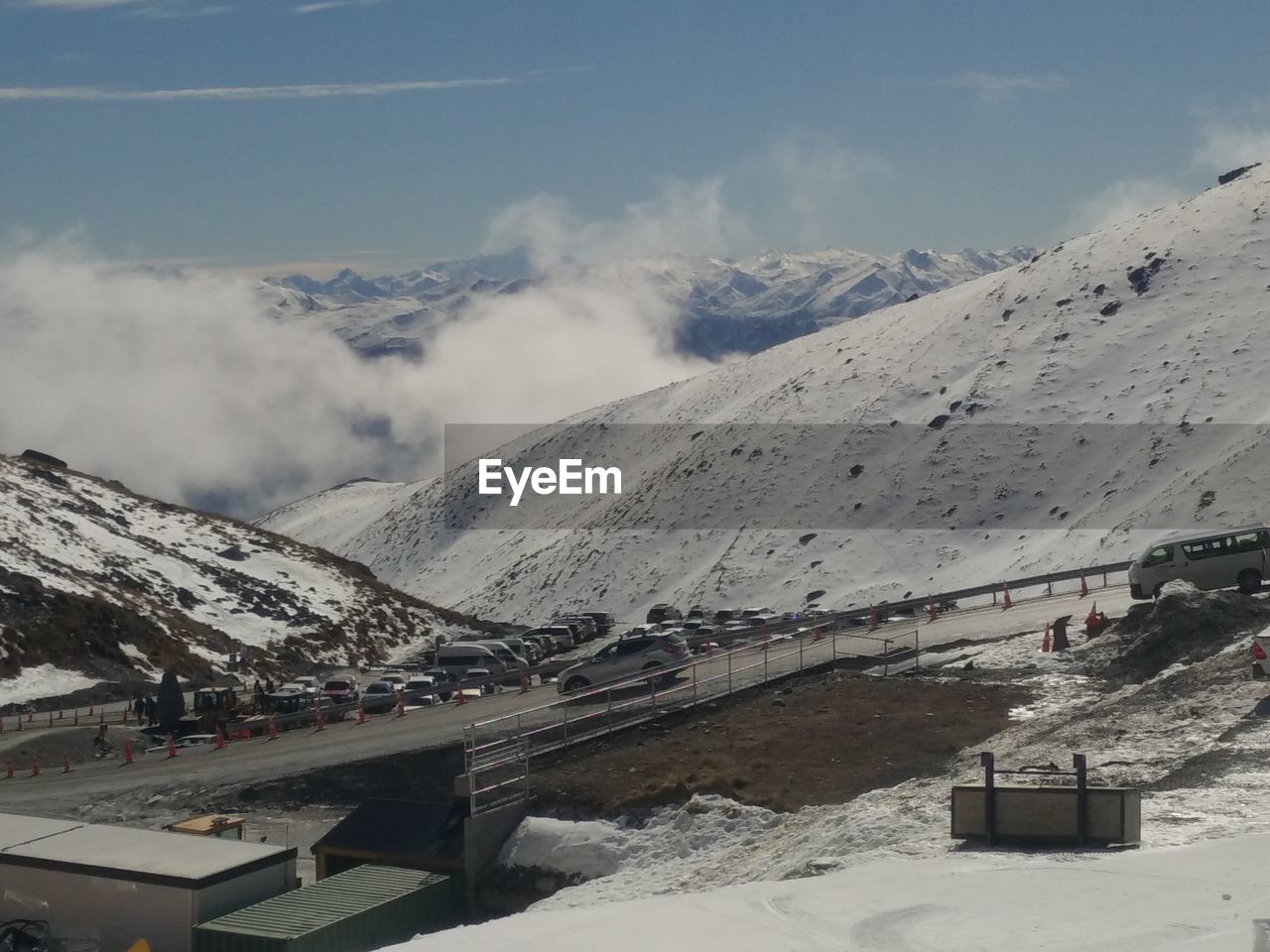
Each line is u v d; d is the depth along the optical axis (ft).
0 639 189.67
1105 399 405.80
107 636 205.16
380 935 69.26
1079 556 314.76
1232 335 409.69
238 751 128.16
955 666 120.67
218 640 229.45
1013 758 81.46
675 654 135.33
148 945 64.23
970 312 508.53
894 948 39.86
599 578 447.01
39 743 135.64
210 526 298.15
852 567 373.61
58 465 313.12
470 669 166.30
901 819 65.46
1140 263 481.05
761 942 41.34
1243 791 60.90
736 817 84.07
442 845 84.84
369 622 270.87
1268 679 84.94
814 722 105.40
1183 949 37.81
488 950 42.24
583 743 105.19
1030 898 44.39
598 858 83.15
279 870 71.10
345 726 136.26
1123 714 86.02
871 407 465.47
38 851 70.49
